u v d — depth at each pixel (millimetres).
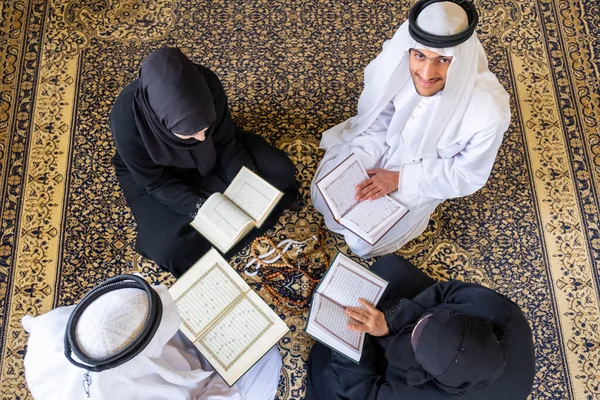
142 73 1791
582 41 2951
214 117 1876
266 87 2826
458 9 1777
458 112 2018
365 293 2127
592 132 2762
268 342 1948
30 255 2477
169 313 1458
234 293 1997
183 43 2900
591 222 2602
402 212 2283
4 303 2400
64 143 2676
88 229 2533
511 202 2631
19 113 2719
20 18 2898
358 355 2014
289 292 2467
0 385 2273
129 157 2086
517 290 2486
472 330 1657
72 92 2775
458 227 2588
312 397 2148
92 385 1371
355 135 2453
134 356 1310
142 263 2488
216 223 2133
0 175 2605
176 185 2256
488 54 2926
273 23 2951
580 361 2371
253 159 2428
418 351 1721
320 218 2590
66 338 1311
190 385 1829
